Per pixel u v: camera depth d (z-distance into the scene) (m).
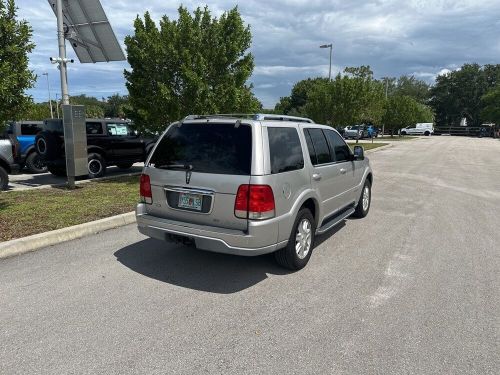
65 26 9.33
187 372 2.72
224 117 4.37
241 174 3.88
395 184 11.55
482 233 6.27
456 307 3.71
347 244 5.67
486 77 83.88
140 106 10.97
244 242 3.83
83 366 2.77
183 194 4.21
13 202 7.73
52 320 3.40
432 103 88.62
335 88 26.55
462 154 23.86
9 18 5.82
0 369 2.73
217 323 3.39
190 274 4.48
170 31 10.07
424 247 5.54
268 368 2.77
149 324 3.35
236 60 10.86
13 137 12.79
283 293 4.00
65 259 4.89
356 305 3.74
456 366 2.81
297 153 4.55
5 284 4.12
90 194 8.66
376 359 2.88
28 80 5.97
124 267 4.66
